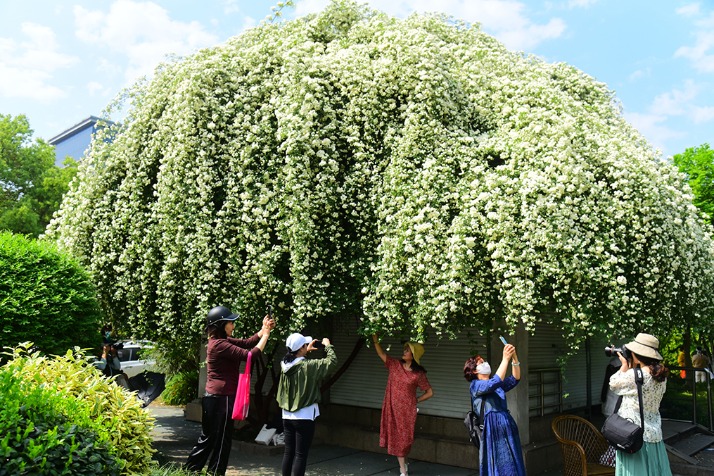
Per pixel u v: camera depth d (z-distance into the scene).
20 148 23.91
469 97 8.27
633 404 5.16
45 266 7.96
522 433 7.95
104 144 9.56
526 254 6.59
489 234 6.60
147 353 13.41
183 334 8.20
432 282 6.71
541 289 6.86
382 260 7.20
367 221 7.62
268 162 7.73
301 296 7.25
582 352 10.47
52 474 3.98
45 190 23.66
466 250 6.67
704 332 9.52
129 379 11.00
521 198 6.72
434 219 6.94
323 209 7.60
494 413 5.69
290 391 6.30
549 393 9.20
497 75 8.84
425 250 6.89
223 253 7.79
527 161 7.06
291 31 9.25
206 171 7.87
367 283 7.38
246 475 7.52
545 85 8.39
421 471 7.85
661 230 7.02
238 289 7.59
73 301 8.05
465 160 7.36
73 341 8.04
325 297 7.40
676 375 11.49
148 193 8.84
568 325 6.87
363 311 7.53
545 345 9.23
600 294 6.69
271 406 10.52
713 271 8.30
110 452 4.61
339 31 9.87
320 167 7.69
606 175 7.11
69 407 4.75
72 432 4.36
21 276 7.67
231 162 7.84
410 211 7.07
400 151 7.47
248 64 8.59
